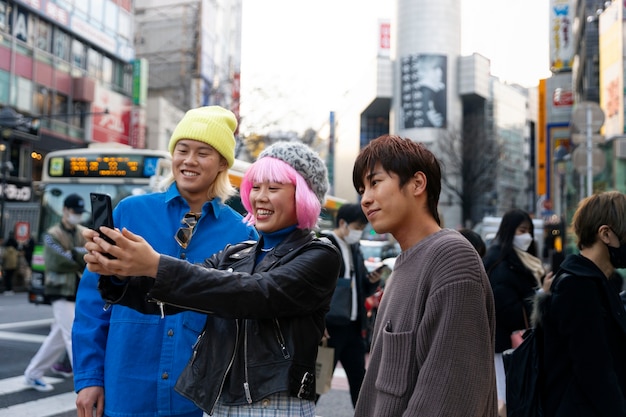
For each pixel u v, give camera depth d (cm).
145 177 808
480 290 144
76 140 2716
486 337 142
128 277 178
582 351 212
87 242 150
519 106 9156
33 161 2461
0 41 2261
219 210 251
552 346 229
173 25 3700
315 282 179
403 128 8012
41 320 1066
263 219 191
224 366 177
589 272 222
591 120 892
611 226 235
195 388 180
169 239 239
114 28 3002
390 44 9319
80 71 2761
